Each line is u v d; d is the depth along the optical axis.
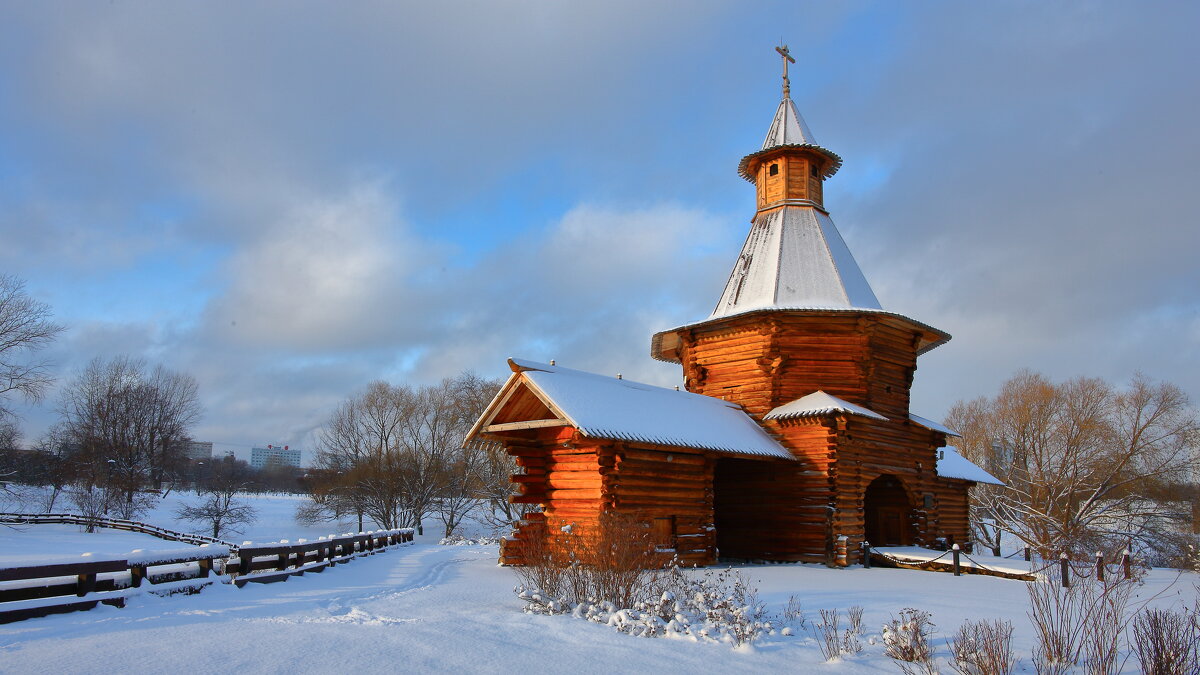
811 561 20.69
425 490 50.16
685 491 19.14
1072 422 39.94
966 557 19.98
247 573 13.84
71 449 51.25
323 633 9.00
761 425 22.52
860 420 21.73
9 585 9.30
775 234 25.92
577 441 16.98
